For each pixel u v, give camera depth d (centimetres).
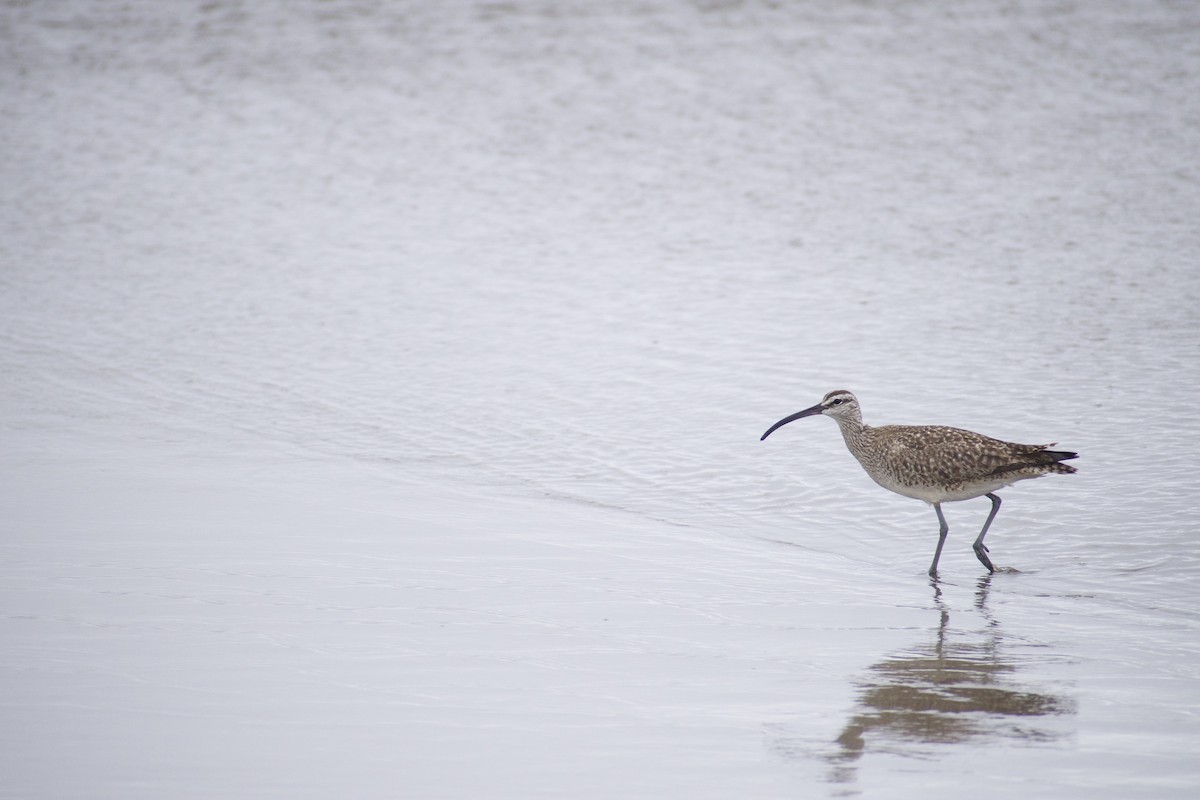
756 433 1656
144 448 1608
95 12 4844
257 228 2766
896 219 2678
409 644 1037
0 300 2305
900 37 4278
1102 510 1370
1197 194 2756
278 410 1772
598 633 1070
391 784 814
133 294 2342
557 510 1414
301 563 1225
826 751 861
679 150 3266
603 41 4319
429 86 3912
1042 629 1093
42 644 1017
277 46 4397
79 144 3459
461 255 2552
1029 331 1992
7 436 1644
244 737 871
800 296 2233
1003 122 3400
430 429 1698
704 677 984
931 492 1274
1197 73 3791
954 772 833
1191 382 1736
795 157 3173
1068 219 2620
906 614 1130
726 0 4784
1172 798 798
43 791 798
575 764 841
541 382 1873
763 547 1314
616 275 2397
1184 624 1104
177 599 1121
